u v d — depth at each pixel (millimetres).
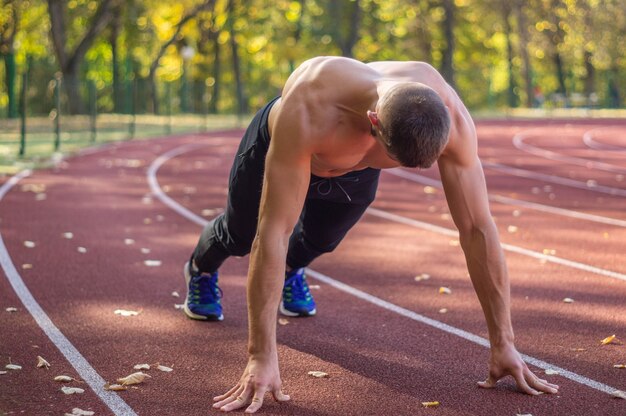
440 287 6199
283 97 3508
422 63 3596
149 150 20406
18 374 4105
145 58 49062
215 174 15117
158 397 3805
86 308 5492
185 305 5227
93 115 21875
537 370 4227
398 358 4418
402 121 2943
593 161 18688
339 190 4078
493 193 12766
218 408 3633
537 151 21750
